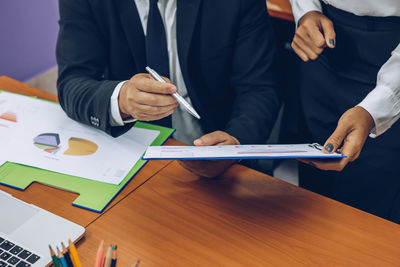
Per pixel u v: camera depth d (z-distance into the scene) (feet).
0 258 2.34
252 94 4.05
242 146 2.95
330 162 3.10
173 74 4.22
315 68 4.71
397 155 4.50
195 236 2.65
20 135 3.39
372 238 2.68
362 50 4.18
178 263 2.47
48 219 2.63
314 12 4.24
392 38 3.95
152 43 3.93
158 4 3.91
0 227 2.55
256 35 4.08
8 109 3.70
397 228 2.75
